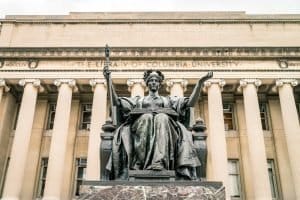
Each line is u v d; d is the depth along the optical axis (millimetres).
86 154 28359
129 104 6043
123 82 27953
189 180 5027
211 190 4457
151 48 28250
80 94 30438
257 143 24984
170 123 5527
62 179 26188
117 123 5855
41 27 31281
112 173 5262
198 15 32250
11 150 27266
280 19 31000
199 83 5883
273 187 27172
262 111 30016
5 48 28312
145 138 5266
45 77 27641
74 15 32031
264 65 27703
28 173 26922
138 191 4441
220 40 30281
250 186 26359
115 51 28328
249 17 31172
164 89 28172
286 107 26344
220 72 27516
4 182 27031
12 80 27859
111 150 5391
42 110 29609
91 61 28156
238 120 29062
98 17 32156
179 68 27719
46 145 28500
